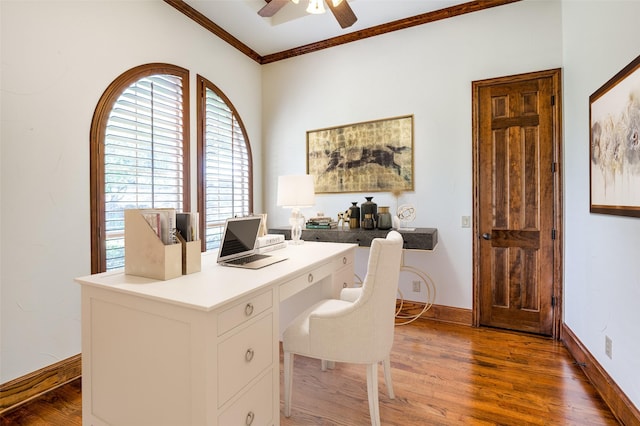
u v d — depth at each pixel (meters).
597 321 2.05
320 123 3.72
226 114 3.49
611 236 1.86
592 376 2.06
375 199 3.43
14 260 1.91
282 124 3.94
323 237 3.21
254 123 3.92
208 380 1.15
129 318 1.33
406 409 1.82
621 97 1.71
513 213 2.89
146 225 1.47
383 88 3.38
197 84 3.12
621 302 1.74
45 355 2.05
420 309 3.23
